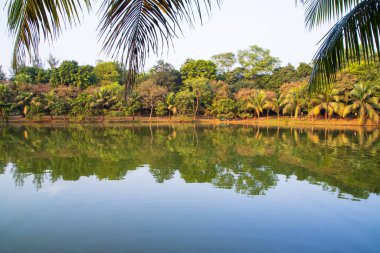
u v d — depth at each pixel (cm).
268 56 4703
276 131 2339
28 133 2088
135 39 190
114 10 179
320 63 276
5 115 2956
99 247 440
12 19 167
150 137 1891
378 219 539
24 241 457
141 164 1022
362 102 2672
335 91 2700
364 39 254
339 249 434
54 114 3212
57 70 3966
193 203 624
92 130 2392
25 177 834
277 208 596
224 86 3622
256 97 3347
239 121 3381
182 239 464
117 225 515
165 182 786
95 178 825
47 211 579
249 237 472
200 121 3438
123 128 2627
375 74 2658
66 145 1475
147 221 532
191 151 1318
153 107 3562
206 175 866
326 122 2955
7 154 1209
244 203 625
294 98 3031
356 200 642
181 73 4419
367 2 257
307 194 684
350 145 1488
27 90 3133
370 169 938
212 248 436
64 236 475
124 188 729
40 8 169
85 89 3659
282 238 468
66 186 745
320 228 504
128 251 428
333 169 944
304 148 1401
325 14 285
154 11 183
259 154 1241
